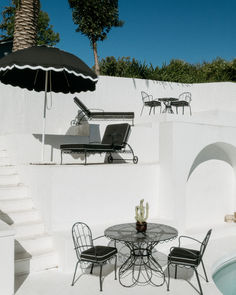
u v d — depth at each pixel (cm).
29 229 665
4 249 493
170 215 825
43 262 621
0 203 694
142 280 593
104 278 596
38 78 920
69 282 574
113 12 1597
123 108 1274
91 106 1198
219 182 1012
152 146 1010
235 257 785
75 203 706
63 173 689
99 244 681
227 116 1128
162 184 847
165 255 738
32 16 1077
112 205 767
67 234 649
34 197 729
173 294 540
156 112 1352
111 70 1666
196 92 1462
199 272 646
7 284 497
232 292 684
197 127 870
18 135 830
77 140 928
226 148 989
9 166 813
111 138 948
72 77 897
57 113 1127
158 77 1550
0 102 1041
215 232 899
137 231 610
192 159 859
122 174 785
